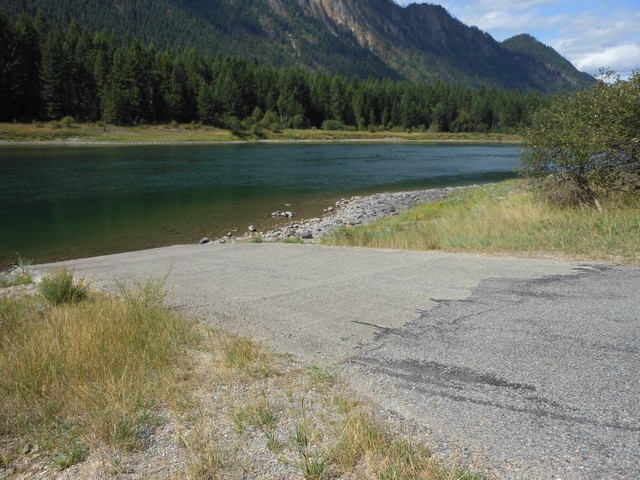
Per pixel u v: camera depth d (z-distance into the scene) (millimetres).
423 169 44344
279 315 5645
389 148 78875
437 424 3076
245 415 3309
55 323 5359
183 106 96688
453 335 4594
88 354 4316
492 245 9195
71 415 3453
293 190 30047
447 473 2533
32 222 19797
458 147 84625
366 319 5262
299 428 3076
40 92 79000
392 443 2855
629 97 10062
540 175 12023
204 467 2732
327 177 37250
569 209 10852
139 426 3260
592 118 10695
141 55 95062
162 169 40906
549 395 3340
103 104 82062
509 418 3088
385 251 10297
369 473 2609
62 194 27094
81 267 10867
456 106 133250
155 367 4191
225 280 7984
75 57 86500
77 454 2963
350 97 126438
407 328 4891
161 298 6426
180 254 12211
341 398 3480
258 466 2740
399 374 3852
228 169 42062
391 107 127812
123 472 2766
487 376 3693
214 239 16906
